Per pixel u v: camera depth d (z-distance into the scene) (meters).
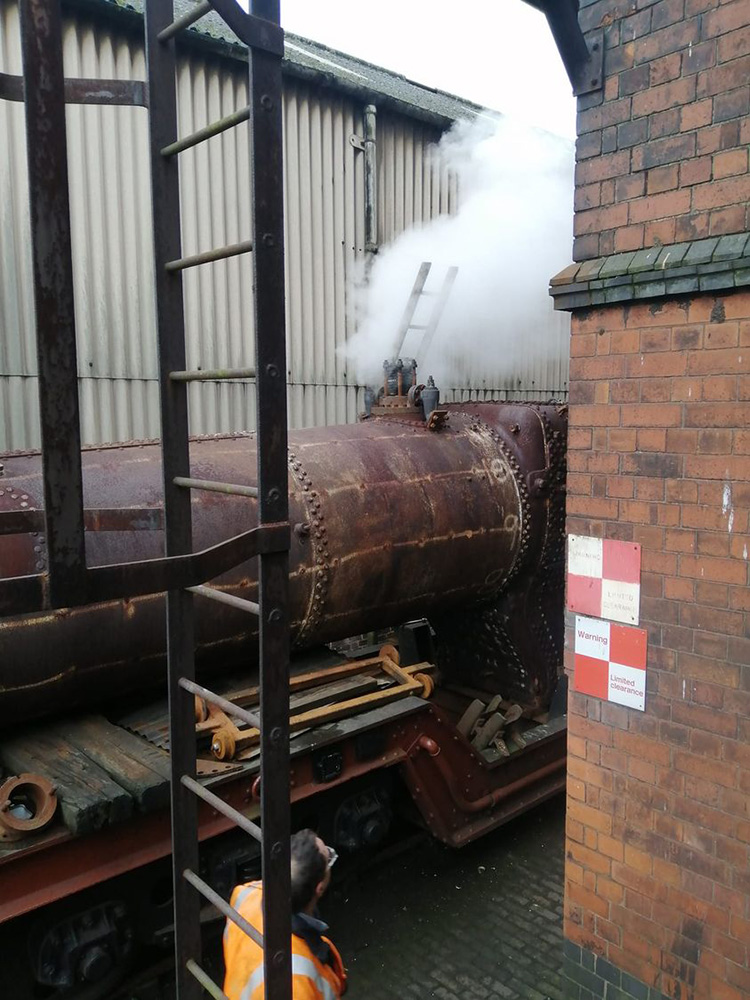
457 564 4.21
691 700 2.70
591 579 2.97
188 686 2.03
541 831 4.81
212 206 5.79
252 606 1.79
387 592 3.94
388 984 3.47
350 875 4.24
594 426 2.91
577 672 3.05
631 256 2.72
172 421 2.03
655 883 2.85
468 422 4.73
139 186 5.43
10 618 2.73
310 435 4.07
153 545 3.04
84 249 5.18
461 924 3.90
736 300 2.47
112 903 2.98
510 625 4.77
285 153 6.14
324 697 3.63
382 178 6.96
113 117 5.26
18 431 5.04
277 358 1.71
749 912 2.59
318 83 6.24
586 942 3.11
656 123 2.63
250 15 1.57
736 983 2.64
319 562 3.56
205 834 3.01
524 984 3.48
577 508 3.00
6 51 4.79
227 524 3.27
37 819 2.53
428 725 3.99
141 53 5.36
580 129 2.87
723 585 2.58
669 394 2.67
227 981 2.11
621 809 2.94
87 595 1.55
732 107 2.43
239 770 3.06
